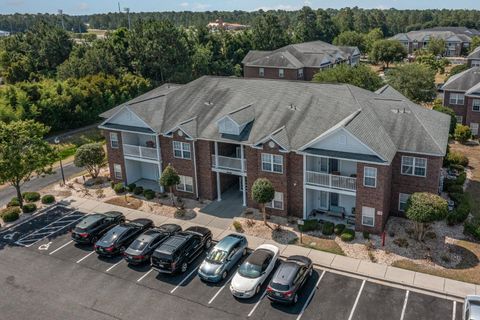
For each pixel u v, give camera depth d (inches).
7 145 1381.6
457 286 980.6
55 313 957.8
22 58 3649.1
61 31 3978.8
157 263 1061.1
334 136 1203.9
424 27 7701.8
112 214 1323.8
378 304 940.0
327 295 978.1
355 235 1219.2
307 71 3558.1
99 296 1010.7
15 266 1147.3
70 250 1218.0
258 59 3678.6
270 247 1099.9
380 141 1217.4
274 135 1279.5
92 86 2674.7
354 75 2278.5
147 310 956.0
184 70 3395.7
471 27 7357.3
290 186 1320.1
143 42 3275.1
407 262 1080.2
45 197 1524.4
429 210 1091.3
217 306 959.6
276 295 930.7
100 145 1734.7
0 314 959.6
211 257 1072.8
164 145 1508.4
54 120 2422.5
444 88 2290.8
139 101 1617.9
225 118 1369.3
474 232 1160.2
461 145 2017.7
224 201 1478.8
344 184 1234.6
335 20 7160.4
